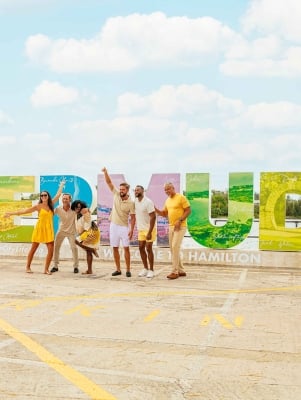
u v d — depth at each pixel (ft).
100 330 20.39
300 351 17.58
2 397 13.25
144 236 35.81
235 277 36.78
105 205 45.62
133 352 17.35
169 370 15.47
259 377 14.87
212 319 22.56
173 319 22.50
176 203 35.22
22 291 29.71
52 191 46.47
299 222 41.50
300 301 27.22
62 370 15.40
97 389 13.88
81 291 29.89
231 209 42.80
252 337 19.45
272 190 41.88
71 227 37.63
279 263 41.78
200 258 43.42
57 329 20.49
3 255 48.55
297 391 13.78
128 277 36.01
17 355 16.90
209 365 15.97
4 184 48.14
